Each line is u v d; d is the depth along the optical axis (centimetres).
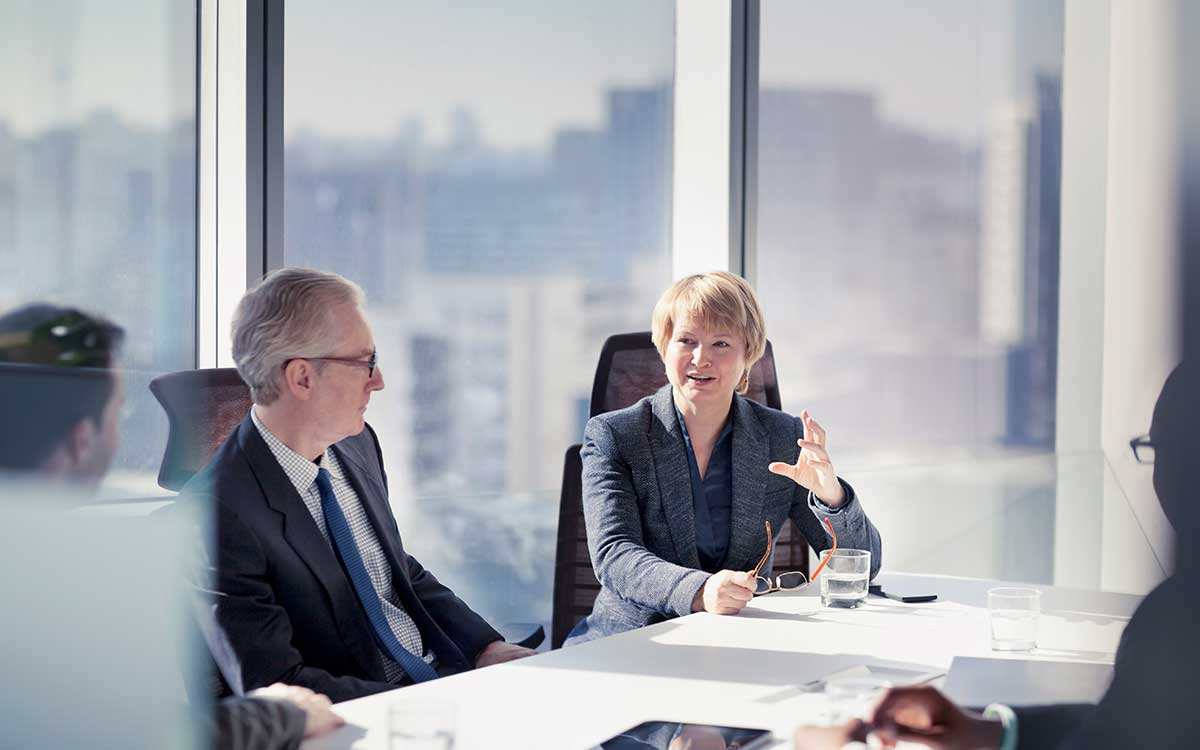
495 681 150
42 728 205
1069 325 510
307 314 193
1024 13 493
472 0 404
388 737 122
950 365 487
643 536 228
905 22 467
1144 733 96
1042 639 171
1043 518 496
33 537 247
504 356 421
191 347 346
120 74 332
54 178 326
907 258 475
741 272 414
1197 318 77
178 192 343
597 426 235
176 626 192
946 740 121
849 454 467
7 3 319
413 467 409
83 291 331
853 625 183
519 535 430
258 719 127
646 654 164
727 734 128
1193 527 90
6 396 316
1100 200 507
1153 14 481
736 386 247
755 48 411
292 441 197
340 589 194
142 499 334
